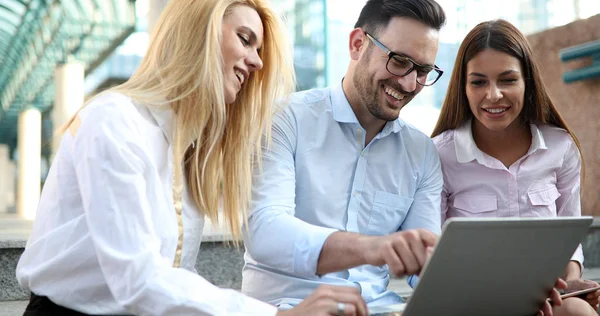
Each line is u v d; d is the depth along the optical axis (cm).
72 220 139
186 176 160
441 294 120
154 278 128
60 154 145
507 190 245
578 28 550
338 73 886
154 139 147
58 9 1089
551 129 251
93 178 132
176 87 153
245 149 175
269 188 184
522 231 122
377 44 199
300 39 885
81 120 142
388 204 209
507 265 126
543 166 245
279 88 180
